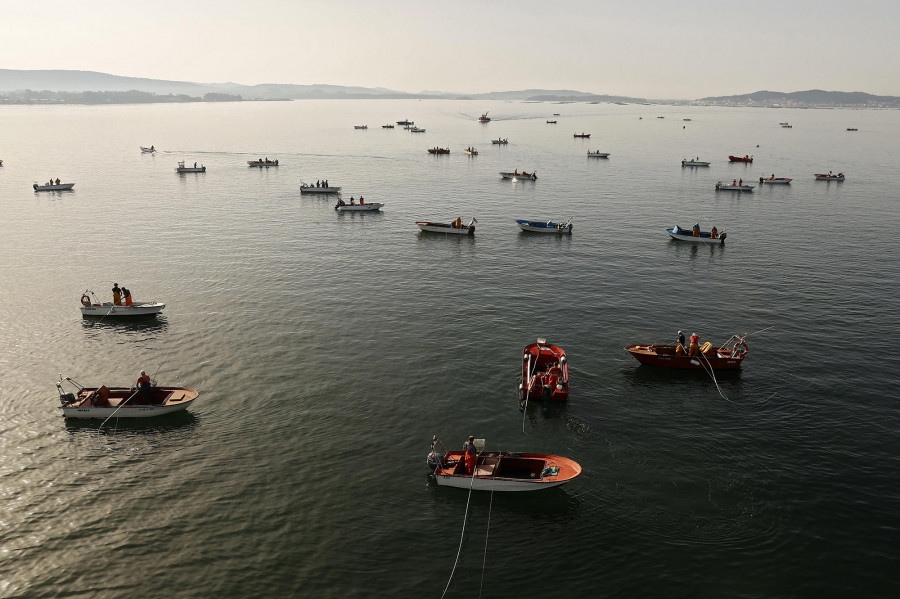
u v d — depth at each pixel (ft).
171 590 83.61
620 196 399.65
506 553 91.09
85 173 490.08
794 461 112.37
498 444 117.91
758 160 611.06
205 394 135.85
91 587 84.12
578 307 192.44
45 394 136.05
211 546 91.61
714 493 103.86
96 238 276.41
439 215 338.54
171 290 205.57
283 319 180.14
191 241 273.33
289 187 428.15
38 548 90.94
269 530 94.94
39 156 603.26
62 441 118.01
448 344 163.22
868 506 100.37
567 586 84.99
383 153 649.20
